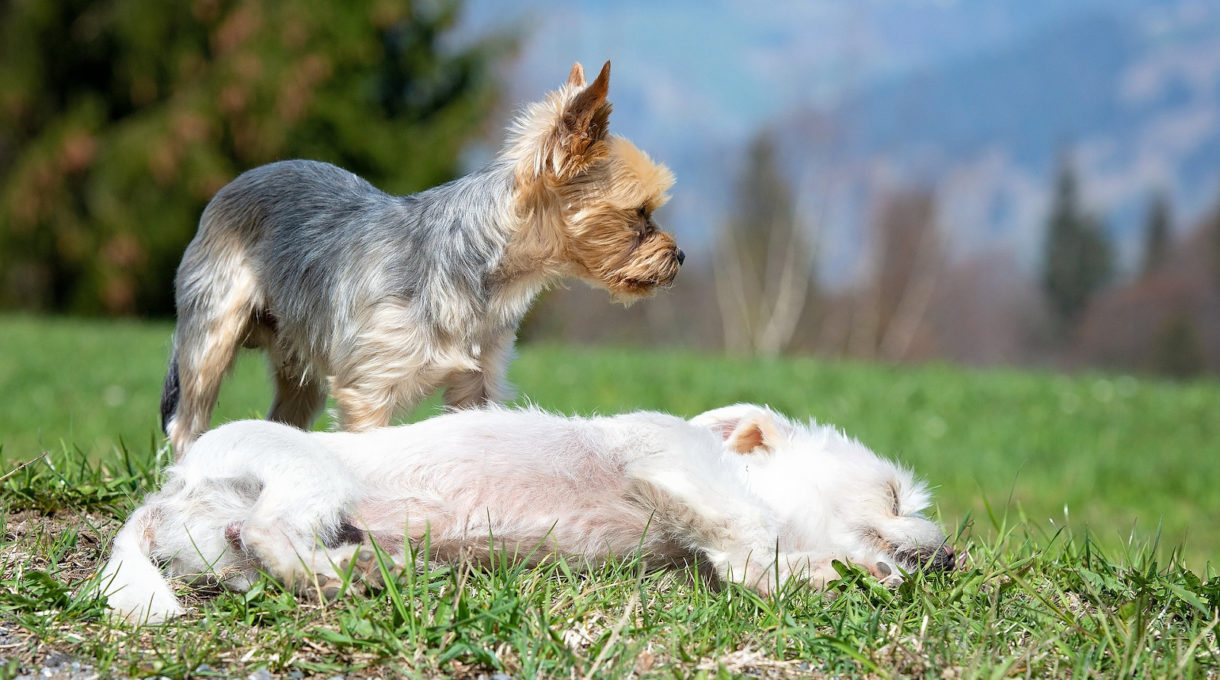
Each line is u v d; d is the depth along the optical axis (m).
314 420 5.55
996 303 51.38
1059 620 3.57
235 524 3.64
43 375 12.61
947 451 10.81
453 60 27.23
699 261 41.44
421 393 4.74
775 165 41.53
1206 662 3.29
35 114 26.81
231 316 5.12
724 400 12.52
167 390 5.42
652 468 3.86
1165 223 56.97
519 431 4.01
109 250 25.62
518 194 4.90
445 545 3.84
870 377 15.55
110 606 3.35
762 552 3.77
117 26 25.88
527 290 5.03
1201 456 11.36
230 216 5.21
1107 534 8.09
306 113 25.62
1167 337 52.28
